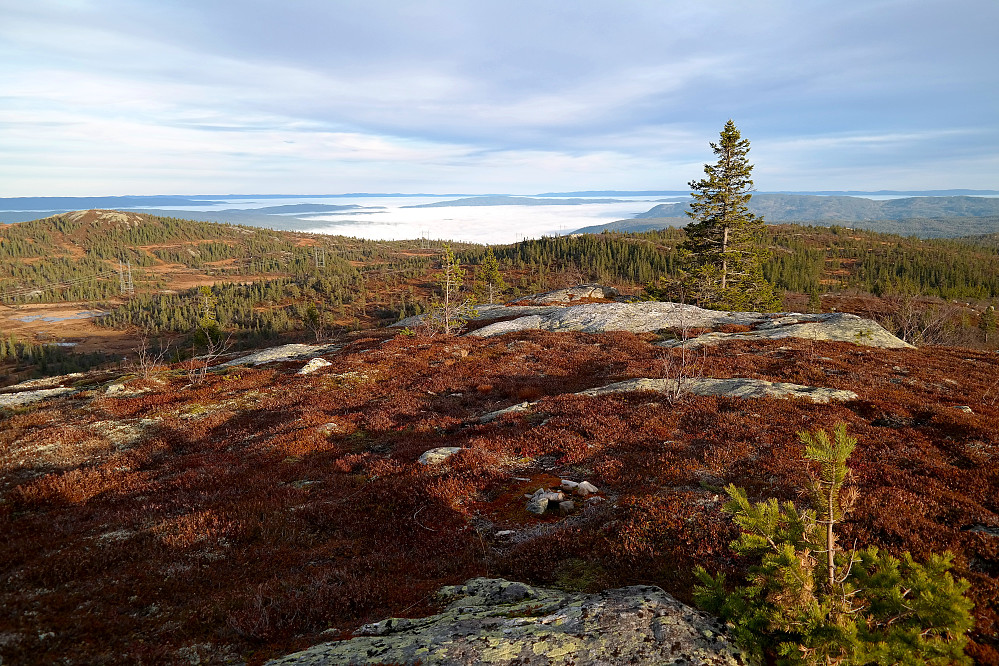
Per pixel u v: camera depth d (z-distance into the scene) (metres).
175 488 14.45
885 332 34.53
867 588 5.55
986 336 66.50
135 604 8.43
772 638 5.61
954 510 9.82
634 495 11.28
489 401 23.09
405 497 12.64
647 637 6.09
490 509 12.05
